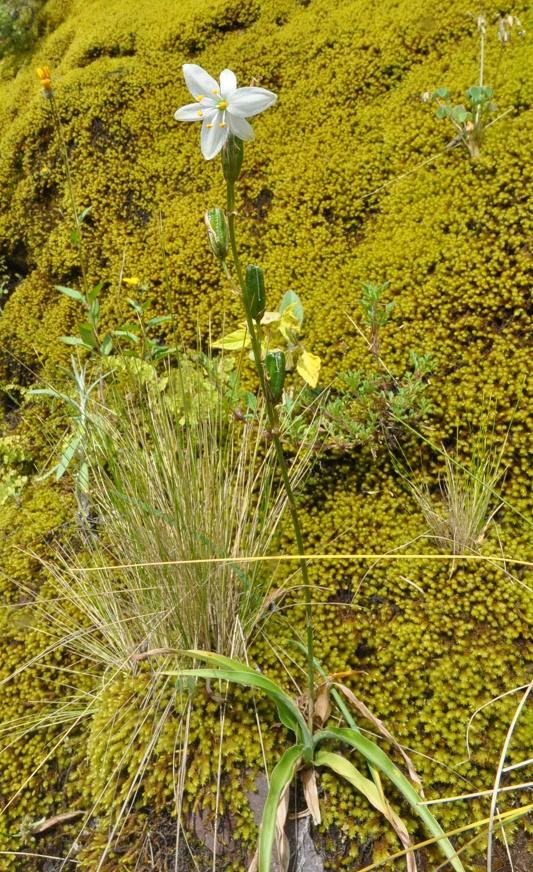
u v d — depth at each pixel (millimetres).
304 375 479
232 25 806
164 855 355
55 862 385
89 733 423
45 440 649
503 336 511
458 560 438
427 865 332
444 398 508
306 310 587
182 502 418
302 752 334
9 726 436
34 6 1018
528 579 421
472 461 472
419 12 703
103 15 924
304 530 489
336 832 343
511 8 669
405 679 396
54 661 466
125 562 460
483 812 344
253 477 517
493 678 389
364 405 497
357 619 432
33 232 795
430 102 642
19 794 414
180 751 373
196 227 683
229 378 495
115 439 481
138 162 751
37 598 502
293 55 745
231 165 233
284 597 451
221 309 633
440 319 533
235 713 389
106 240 729
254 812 355
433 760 362
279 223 653
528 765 355
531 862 333
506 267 525
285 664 408
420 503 473
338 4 773
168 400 499
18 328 739
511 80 613
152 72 784
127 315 668
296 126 702
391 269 572
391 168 636
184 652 344
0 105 918
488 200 565
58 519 575
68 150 797
